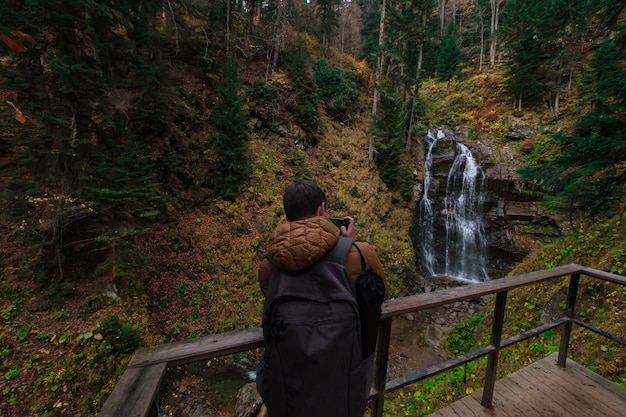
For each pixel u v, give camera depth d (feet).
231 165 36.37
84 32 20.07
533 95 59.47
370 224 45.65
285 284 3.58
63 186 21.11
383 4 53.83
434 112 71.46
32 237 21.39
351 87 59.26
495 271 47.62
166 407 21.02
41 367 17.61
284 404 3.21
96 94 21.58
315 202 4.34
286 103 47.93
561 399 9.27
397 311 5.98
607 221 23.40
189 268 31.17
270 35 53.93
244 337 4.88
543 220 44.96
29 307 20.02
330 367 3.11
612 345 14.90
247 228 36.11
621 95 14.98
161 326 26.30
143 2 27.84
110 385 18.62
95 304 21.93
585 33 52.54
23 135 20.83
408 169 54.29
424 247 52.54
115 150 23.15
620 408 8.95
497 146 55.52
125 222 25.29
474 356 8.14
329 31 75.25
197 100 40.14
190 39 43.24
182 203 34.27
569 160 16.74
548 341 17.83
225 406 21.49
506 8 68.54
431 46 62.13
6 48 18.81
